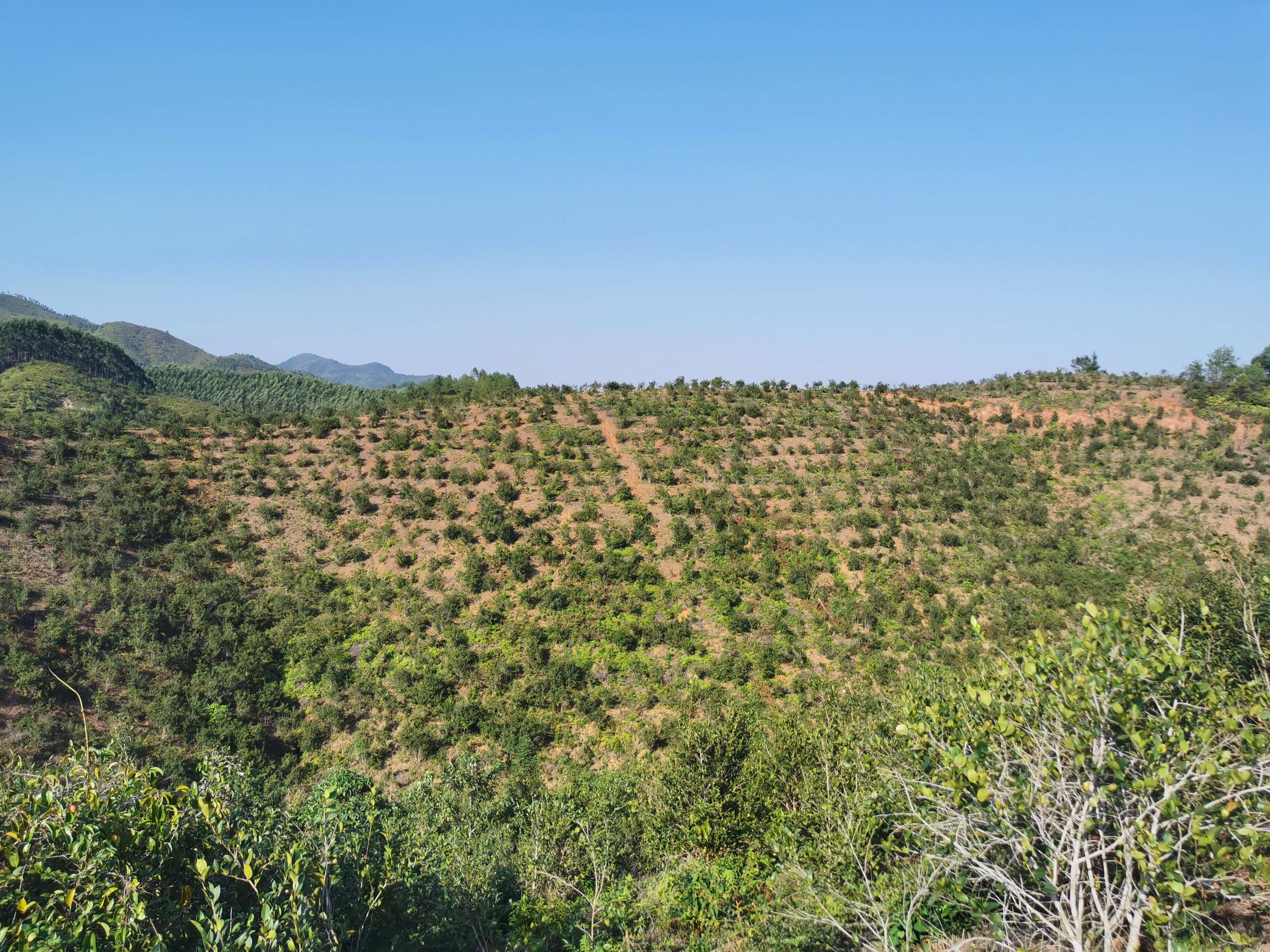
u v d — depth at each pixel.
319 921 7.53
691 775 15.57
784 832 11.93
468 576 34.38
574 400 53.25
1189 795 5.82
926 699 9.10
